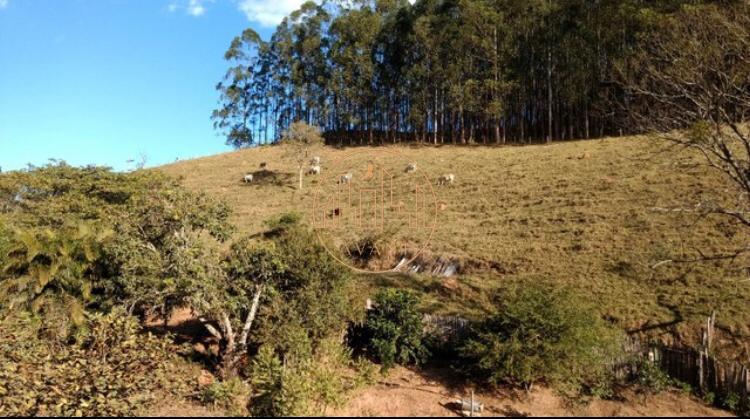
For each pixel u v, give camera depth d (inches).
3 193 857.5
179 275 452.1
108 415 331.6
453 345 517.7
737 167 471.2
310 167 1702.8
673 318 530.9
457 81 1934.1
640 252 700.0
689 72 543.2
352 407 410.3
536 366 433.4
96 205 772.6
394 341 502.3
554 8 1923.0
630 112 661.9
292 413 355.9
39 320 473.4
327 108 2295.8
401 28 2233.0
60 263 511.2
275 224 740.0
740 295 554.6
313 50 2413.9
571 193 1028.5
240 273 490.9
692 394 431.8
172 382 405.4
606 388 441.4
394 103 2225.6
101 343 407.5
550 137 1822.1
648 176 1010.1
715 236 706.2
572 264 705.0
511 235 863.1
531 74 1937.7
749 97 506.0
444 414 408.8
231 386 400.2
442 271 777.6
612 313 556.7
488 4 2087.8
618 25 1614.2
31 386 339.0
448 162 1556.3
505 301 485.7
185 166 2089.1
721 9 721.6
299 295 492.4
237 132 2748.5
